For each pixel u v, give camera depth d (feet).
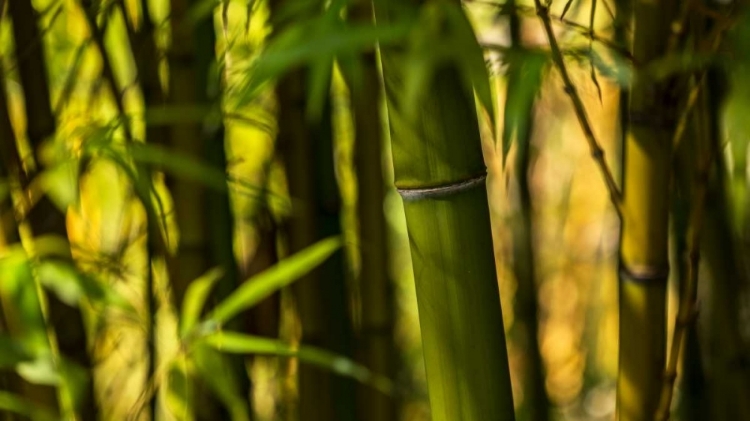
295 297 8.79
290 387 9.17
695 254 7.23
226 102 7.75
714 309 8.52
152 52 8.36
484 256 7.01
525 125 8.68
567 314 12.05
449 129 6.91
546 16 6.98
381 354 8.82
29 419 8.10
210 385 8.18
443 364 7.09
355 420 8.90
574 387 11.93
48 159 8.11
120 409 9.48
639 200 7.18
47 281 7.82
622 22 7.46
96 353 9.04
